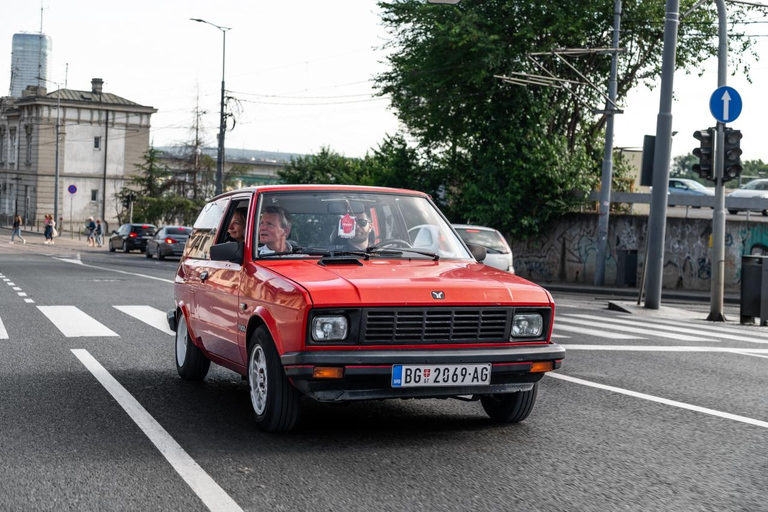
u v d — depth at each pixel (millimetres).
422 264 6539
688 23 33719
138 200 68000
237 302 6586
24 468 5199
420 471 5191
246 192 7332
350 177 69750
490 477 5086
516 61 32062
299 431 6262
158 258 41188
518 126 32938
